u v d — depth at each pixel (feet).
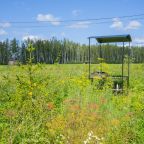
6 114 34.65
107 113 43.04
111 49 314.96
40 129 33.63
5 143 29.73
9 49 347.15
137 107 45.39
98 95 55.67
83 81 65.10
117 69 133.49
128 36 79.46
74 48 390.01
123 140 32.76
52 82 54.60
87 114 39.37
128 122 36.70
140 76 99.09
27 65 39.24
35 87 38.86
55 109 41.70
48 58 366.84
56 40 378.32
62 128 34.06
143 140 33.27
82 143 32.12
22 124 32.63
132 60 127.13
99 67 85.76
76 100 47.88
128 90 66.13
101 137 33.24
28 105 36.99
